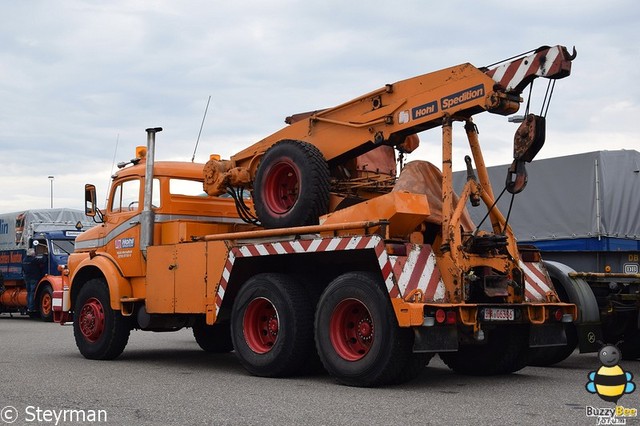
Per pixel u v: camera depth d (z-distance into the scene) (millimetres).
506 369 8578
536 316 8133
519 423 5574
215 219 10922
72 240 22219
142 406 6363
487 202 8227
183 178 10656
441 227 8062
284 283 8250
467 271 7676
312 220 8531
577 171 12391
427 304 7094
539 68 7430
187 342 13727
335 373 7668
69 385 7633
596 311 9227
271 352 8234
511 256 8156
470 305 7430
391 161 9906
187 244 9477
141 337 15078
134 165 11102
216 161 10219
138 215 10383
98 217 11266
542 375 8711
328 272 8672
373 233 7570
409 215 7719
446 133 7945
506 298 8047
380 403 6496
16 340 13531
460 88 7961
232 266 8789
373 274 7531
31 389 7332
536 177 12938
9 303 23656
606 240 11984
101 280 10602
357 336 7738
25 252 22703
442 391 7250
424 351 7133
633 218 12383
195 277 9312
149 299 9961
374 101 8789
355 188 9219
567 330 9516
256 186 9023
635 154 12555
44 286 21531
